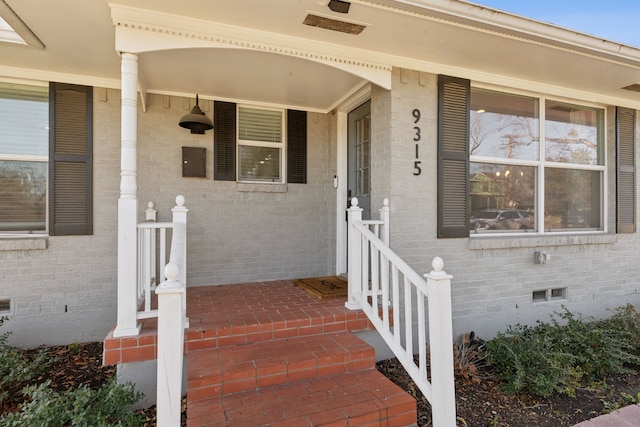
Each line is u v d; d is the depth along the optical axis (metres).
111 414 2.25
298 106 4.79
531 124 4.48
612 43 3.37
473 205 4.13
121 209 2.63
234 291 4.06
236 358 2.64
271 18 2.79
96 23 2.78
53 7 2.55
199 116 3.93
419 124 3.71
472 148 4.14
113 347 2.56
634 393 3.08
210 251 4.38
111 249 3.91
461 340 3.86
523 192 4.43
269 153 4.76
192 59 3.30
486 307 4.03
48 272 3.71
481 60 3.64
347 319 3.21
